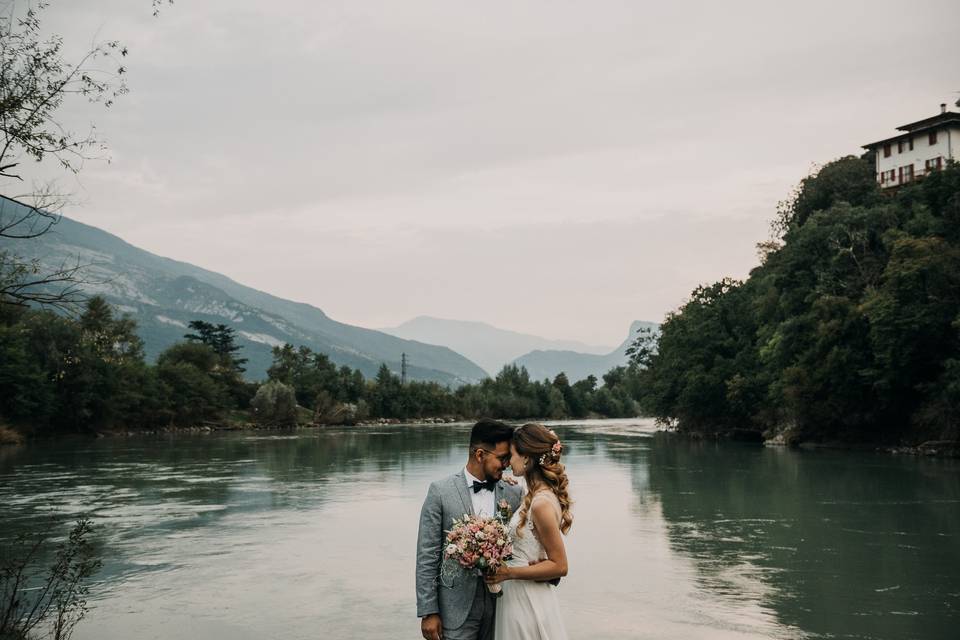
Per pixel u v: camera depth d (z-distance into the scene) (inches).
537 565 204.8
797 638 376.8
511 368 6939.0
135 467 1464.1
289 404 4355.3
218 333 6343.5
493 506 219.1
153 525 752.3
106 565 563.2
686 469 1352.1
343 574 530.9
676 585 488.1
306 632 395.2
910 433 1824.6
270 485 1122.7
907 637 376.5
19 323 2716.5
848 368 1845.5
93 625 408.8
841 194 3063.5
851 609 428.8
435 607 210.1
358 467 1441.9
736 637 378.6
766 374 2343.8
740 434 2716.5
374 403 5536.4
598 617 414.9
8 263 356.2
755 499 924.6
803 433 2143.2
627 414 7834.6
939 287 1679.4
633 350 4001.0
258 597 467.8
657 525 732.0
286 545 642.8
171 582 507.8
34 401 2691.9
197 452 1952.5
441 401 6136.8
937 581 496.1
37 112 352.8
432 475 1272.1
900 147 3029.0
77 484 1147.3
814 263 2282.2
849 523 737.0
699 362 2842.0
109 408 3061.0
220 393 4340.6
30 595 469.4
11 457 1771.7
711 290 3014.3
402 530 718.5
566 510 214.5
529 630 207.2
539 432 212.7
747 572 525.7
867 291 1952.5
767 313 2518.5
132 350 3380.9
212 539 673.6
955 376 1574.8
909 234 2028.8
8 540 670.5
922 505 856.9
